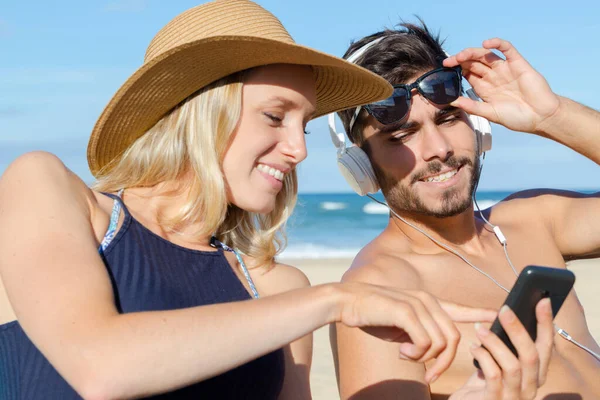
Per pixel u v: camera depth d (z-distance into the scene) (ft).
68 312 4.97
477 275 9.64
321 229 108.47
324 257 74.69
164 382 4.74
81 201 6.26
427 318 5.00
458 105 9.37
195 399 6.51
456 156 9.37
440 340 4.96
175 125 7.35
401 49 9.55
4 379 6.12
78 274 5.25
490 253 10.04
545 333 5.19
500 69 9.87
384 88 8.47
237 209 8.18
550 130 9.83
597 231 10.12
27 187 5.89
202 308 5.03
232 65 7.03
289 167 7.45
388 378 8.66
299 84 7.30
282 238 8.71
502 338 5.25
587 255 10.53
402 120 9.32
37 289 5.14
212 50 6.80
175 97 7.22
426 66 9.55
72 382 4.75
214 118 7.14
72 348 4.78
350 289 5.24
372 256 9.82
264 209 7.41
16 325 6.16
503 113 9.78
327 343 23.31
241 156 7.22
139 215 7.07
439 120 9.41
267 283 8.13
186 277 6.86
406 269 9.51
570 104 9.82
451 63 9.55
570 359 9.23
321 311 5.11
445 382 8.86
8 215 5.70
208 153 7.12
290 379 7.86
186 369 4.77
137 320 4.89
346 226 111.34
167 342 4.77
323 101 9.04
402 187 9.57
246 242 8.24
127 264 6.44
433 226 9.83
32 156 6.22
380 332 5.32
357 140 10.02
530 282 5.03
